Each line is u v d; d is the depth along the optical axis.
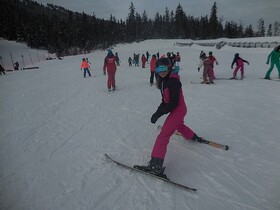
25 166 4.06
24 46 79.25
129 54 47.69
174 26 103.00
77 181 3.56
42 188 3.42
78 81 14.80
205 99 8.22
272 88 9.66
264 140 4.75
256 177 3.54
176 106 3.48
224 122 5.83
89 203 3.08
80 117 6.82
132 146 4.70
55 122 6.45
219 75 14.48
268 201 3.04
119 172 3.77
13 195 3.29
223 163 3.96
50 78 17.22
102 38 89.12
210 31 100.56
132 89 11.12
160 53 42.09
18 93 11.39
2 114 7.51
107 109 7.59
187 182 3.48
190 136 4.58
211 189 3.30
